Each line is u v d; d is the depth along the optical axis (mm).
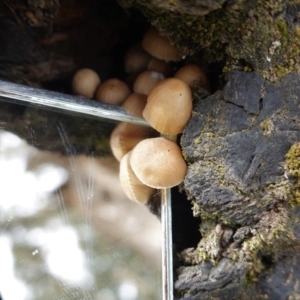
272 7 106
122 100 150
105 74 173
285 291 122
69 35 151
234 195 117
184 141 122
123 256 139
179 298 129
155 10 113
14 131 135
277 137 112
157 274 133
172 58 142
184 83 124
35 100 132
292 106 112
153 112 122
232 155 116
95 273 139
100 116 139
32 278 140
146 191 137
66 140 139
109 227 141
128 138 141
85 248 141
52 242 141
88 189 143
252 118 116
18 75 150
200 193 120
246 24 110
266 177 113
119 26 158
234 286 123
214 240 124
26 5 131
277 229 115
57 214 142
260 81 115
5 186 140
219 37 117
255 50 114
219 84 130
